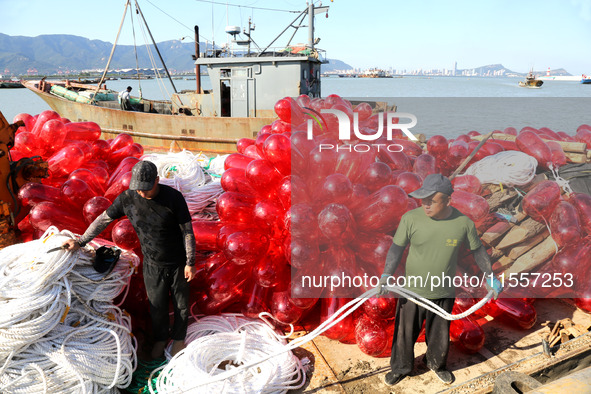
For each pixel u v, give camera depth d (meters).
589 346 3.29
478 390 2.87
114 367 2.78
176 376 2.83
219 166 5.75
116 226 3.33
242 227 3.50
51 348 2.68
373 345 3.13
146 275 3.02
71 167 4.50
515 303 3.53
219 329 3.39
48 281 2.78
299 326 3.66
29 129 5.09
